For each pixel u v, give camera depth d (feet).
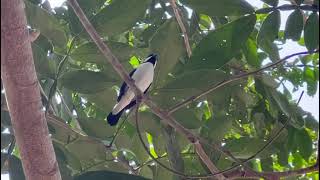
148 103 23.30
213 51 24.08
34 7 25.13
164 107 26.55
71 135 28.37
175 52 26.05
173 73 28.48
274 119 29.40
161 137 29.99
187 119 27.14
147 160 30.81
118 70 22.49
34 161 20.72
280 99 27.94
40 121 20.11
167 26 26.03
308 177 34.40
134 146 30.40
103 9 24.54
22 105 19.63
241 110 30.42
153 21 31.40
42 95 26.73
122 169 30.42
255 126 29.96
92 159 29.37
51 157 20.86
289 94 31.27
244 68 29.60
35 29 25.48
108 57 22.08
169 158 27.86
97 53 25.93
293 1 23.79
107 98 28.53
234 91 29.32
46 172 20.97
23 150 20.59
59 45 25.93
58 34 25.70
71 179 26.99
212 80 25.17
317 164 22.00
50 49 26.89
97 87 26.32
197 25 28.71
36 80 19.52
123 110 27.86
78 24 25.23
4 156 24.22
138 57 33.86
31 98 19.58
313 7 23.17
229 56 24.08
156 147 30.32
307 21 22.95
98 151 28.86
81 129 29.68
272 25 24.09
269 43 25.95
